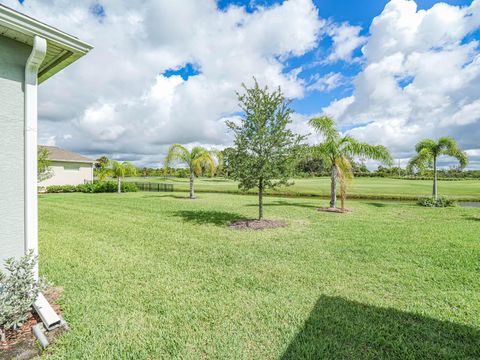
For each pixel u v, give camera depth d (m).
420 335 2.46
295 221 8.59
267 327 2.61
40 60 2.83
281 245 5.65
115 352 2.23
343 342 2.37
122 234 6.66
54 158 24.14
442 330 2.54
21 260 2.49
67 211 10.59
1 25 2.47
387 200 18.56
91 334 2.47
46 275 3.87
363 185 32.59
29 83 2.86
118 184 22.77
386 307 3.00
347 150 11.25
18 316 2.39
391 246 5.54
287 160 7.64
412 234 6.64
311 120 11.40
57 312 2.84
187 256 4.91
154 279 3.81
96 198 16.20
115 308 2.95
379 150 11.02
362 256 4.89
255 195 21.72
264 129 7.54
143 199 15.71
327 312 2.88
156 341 2.38
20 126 2.86
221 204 13.41
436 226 7.70
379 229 7.27
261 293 3.37
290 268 4.28
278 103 7.65
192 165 17.22
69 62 3.35
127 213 10.18
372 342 2.36
